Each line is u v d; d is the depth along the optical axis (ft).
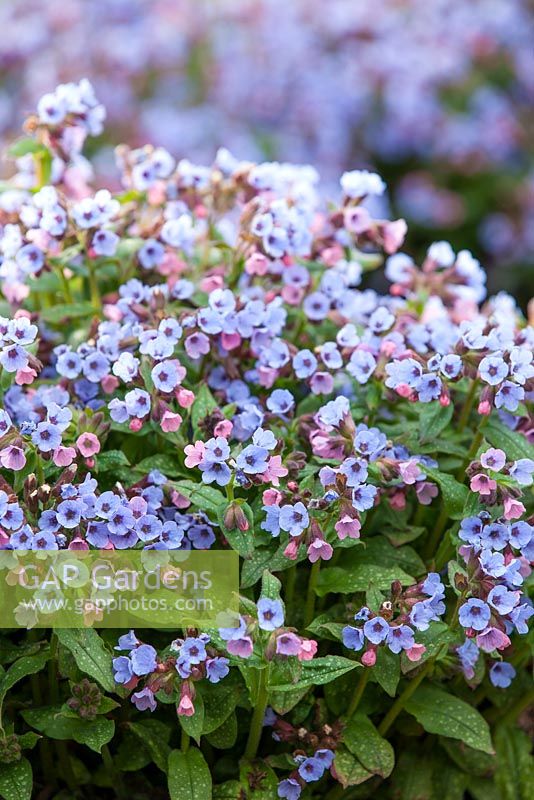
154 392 2.86
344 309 3.17
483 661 2.93
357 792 2.97
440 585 2.78
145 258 3.17
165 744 2.87
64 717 2.81
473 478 2.81
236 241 3.24
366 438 2.83
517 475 2.81
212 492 2.82
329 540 2.84
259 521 2.87
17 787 2.78
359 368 2.98
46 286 3.18
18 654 2.85
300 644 2.68
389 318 3.04
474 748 2.91
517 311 3.34
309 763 2.83
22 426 2.85
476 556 2.79
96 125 3.24
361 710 2.93
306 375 2.99
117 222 3.22
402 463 2.83
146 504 2.79
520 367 2.87
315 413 2.97
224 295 2.98
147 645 2.74
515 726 3.11
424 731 3.02
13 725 2.82
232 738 2.86
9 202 3.26
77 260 3.24
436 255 3.32
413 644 2.76
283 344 3.01
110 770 2.91
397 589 2.77
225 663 2.75
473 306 3.29
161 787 2.96
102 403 3.02
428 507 3.06
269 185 3.23
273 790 2.85
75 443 2.85
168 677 2.73
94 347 3.00
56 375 3.15
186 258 3.28
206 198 3.31
